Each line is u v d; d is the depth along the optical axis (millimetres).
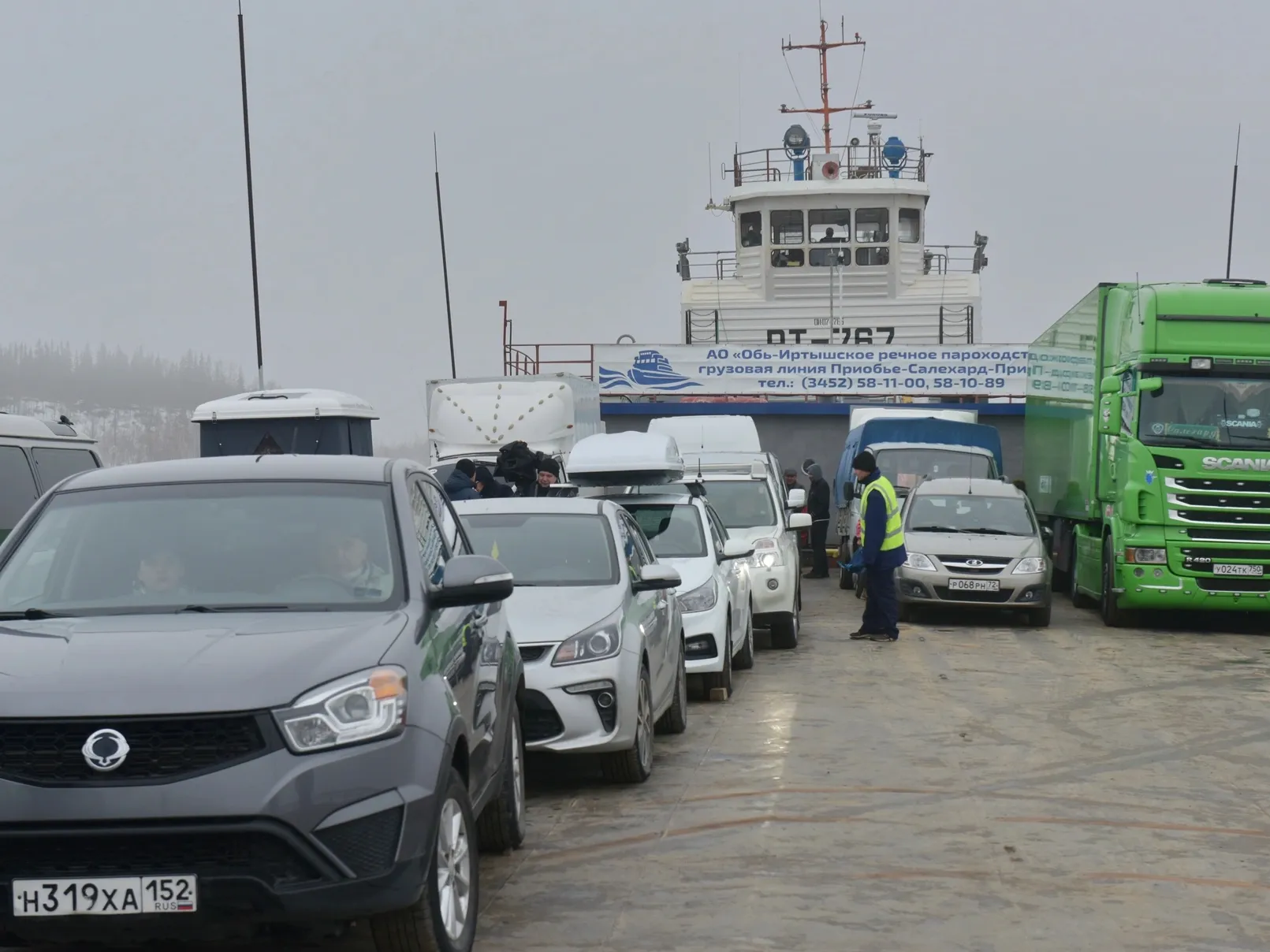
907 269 38719
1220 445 19562
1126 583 19734
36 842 5043
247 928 5129
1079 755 10594
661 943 6176
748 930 6363
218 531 6426
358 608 6051
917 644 18203
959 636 19156
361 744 5262
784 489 23609
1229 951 6109
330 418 23953
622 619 9625
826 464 37594
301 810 5082
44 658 5422
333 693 5277
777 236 38875
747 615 15461
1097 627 20562
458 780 5887
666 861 7598
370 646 5582
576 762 10367
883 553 18484
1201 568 19516
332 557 6293
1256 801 9109
